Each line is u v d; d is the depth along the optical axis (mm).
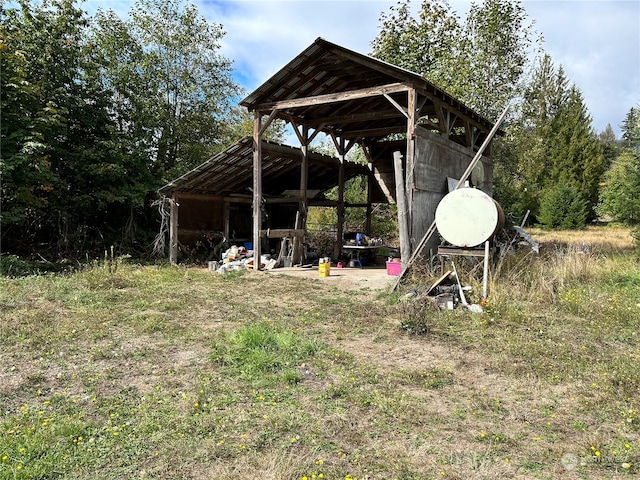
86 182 13914
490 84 20016
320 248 15297
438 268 8930
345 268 12703
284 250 12594
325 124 13125
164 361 4652
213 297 7949
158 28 17422
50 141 12305
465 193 7469
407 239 8781
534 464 2848
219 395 3811
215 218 14508
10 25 13047
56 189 13180
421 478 2684
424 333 5695
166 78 17375
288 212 17047
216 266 11719
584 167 28750
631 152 17375
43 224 13852
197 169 12203
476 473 2732
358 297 8133
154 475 2691
